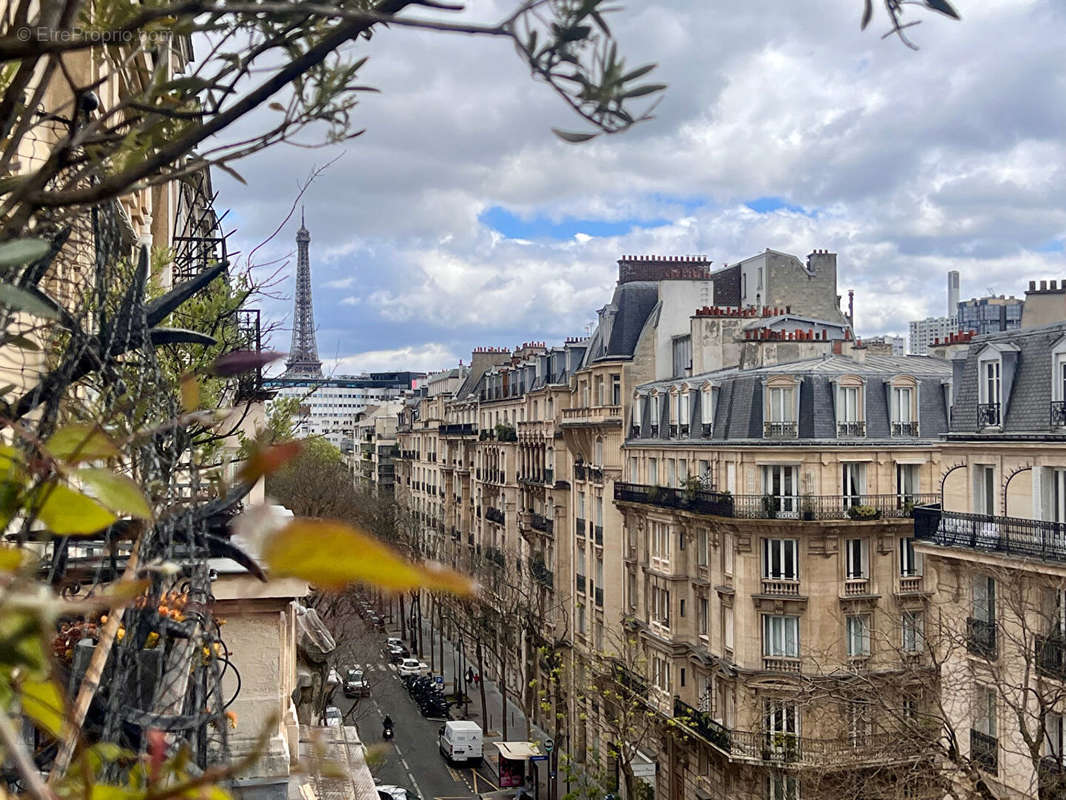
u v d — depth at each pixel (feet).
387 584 3.22
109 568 12.59
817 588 111.65
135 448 10.57
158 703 11.09
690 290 159.84
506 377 241.35
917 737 72.95
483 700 194.80
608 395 160.35
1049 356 81.00
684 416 134.51
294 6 6.91
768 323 149.48
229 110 8.36
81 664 12.32
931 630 109.91
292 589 29.63
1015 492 80.02
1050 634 74.74
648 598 141.28
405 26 6.53
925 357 133.18
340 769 5.74
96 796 4.32
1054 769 70.74
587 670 165.27
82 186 11.28
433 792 165.99
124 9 8.27
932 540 85.30
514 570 208.74
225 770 4.29
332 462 264.72
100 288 12.57
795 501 113.19
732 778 116.26
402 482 364.58
